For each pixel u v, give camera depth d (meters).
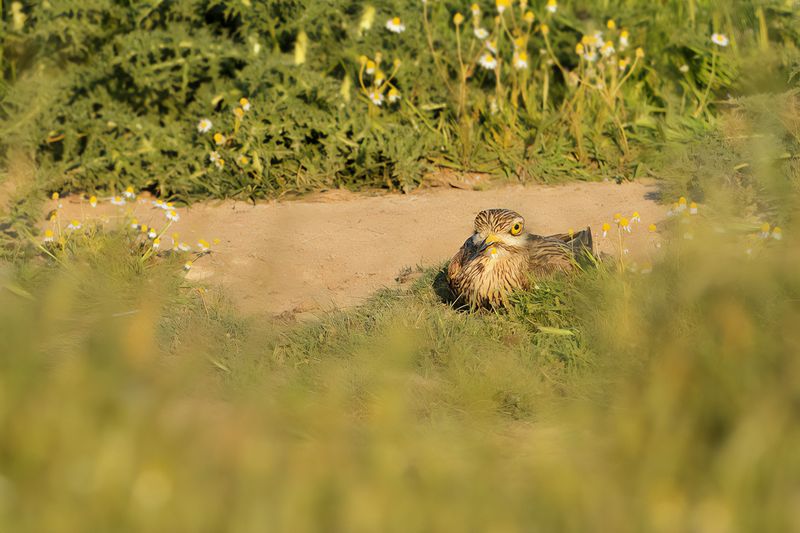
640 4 30.66
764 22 28.48
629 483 10.77
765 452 10.75
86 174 24.75
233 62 26.80
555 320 16.69
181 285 18.88
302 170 25.28
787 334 13.52
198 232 22.34
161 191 24.58
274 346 16.19
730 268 15.17
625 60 27.28
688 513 10.12
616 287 16.23
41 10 27.25
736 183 21.92
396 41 27.59
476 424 13.23
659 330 14.27
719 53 27.94
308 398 13.87
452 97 27.36
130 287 17.97
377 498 10.30
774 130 22.69
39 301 16.70
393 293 18.75
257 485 10.56
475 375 14.62
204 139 25.25
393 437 12.12
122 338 14.18
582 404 13.55
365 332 16.73
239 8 27.25
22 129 25.27
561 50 28.81
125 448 11.05
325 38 27.78
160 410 12.38
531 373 14.83
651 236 21.12
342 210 24.05
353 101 26.69
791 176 21.27
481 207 24.12
